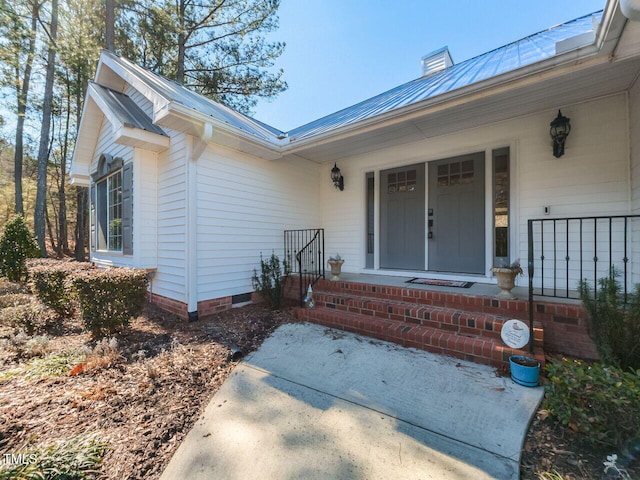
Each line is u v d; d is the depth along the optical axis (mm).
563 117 3465
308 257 5926
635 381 1641
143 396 2232
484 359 2625
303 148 4754
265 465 1617
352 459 1644
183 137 4172
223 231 4500
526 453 1630
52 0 9469
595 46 2432
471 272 4438
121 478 1520
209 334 3502
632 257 3199
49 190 16250
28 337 3248
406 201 5062
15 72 10562
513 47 5566
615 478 1429
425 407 2074
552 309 2816
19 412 1971
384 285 3965
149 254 4664
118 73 5082
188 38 10648
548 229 3756
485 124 4141
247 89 11750
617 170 3346
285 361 2838
